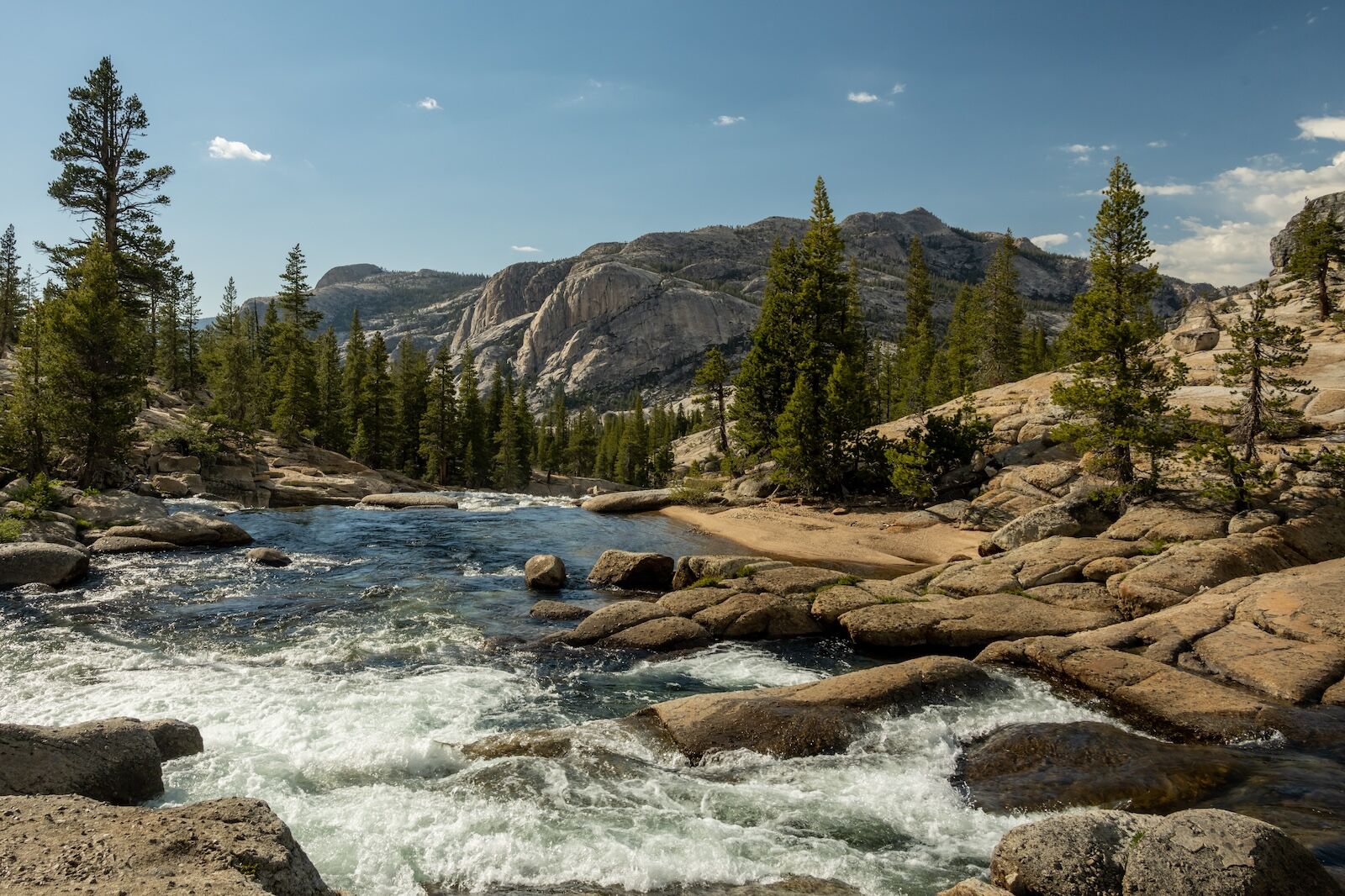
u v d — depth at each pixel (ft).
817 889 24.08
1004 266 247.91
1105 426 93.09
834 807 30.09
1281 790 30.58
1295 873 19.57
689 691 45.93
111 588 66.28
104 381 112.78
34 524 80.48
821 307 169.68
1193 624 49.73
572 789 30.89
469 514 133.49
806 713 37.55
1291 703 39.55
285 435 193.77
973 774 33.42
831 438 143.43
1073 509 90.74
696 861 25.58
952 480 136.56
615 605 59.16
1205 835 20.48
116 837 18.37
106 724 28.02
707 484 164.25
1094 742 35.50
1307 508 72.79
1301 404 114.73
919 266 289.94
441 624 58.75
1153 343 94.12
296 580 72.84
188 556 82.23
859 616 57.26
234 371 192.24
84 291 112.27
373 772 31.81
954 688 41.96
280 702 40.27
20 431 107.24
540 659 51.03
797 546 108.68
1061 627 54.75
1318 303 187.11
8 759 24.20
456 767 33.04
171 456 144.56
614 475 406.00
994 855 23.26
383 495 154.20
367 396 236.43
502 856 25.44
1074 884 20.72
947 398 245.65
